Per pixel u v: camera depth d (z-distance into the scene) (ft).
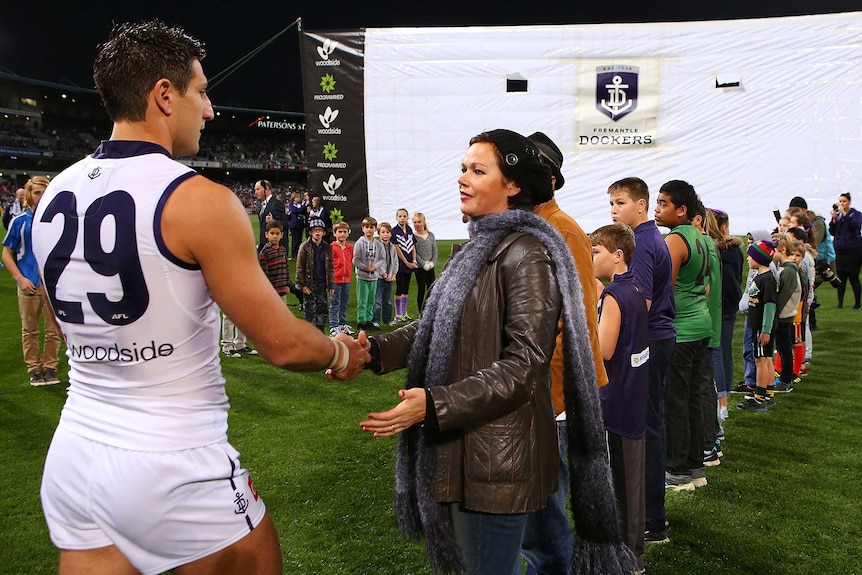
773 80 28.91
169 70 5.32
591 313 8.21
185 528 5.19
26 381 20.97
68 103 186.80
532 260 5.88
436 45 29.30
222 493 5.35
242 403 18.85
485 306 5.92
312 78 29.84
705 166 29.58
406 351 6.93
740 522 11.47
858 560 10.14
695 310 12.44
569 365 6.15
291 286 32.07
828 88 28.58
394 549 10.55
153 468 5.04
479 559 6.05
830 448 15.05
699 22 29.01
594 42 29.22
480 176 6.34
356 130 29.94
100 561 5.31
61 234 5.24
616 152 29.76
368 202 30.35
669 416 12.79
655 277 10.65
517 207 6.49
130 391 5.16
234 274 5.09
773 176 29.40
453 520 6.13
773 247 20.01
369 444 15.44
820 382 20.66
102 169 5.22
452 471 5.84
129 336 5.09
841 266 33.22
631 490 9.26
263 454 14.83
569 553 7.54
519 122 29.76
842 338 26.89
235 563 5.46
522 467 5.75
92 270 5.08
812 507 12.01
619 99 29.48
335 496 12.58
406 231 30.63
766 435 15.96
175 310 5.11
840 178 29.09
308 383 21.06
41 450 15.08
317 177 30.40
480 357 5.89
